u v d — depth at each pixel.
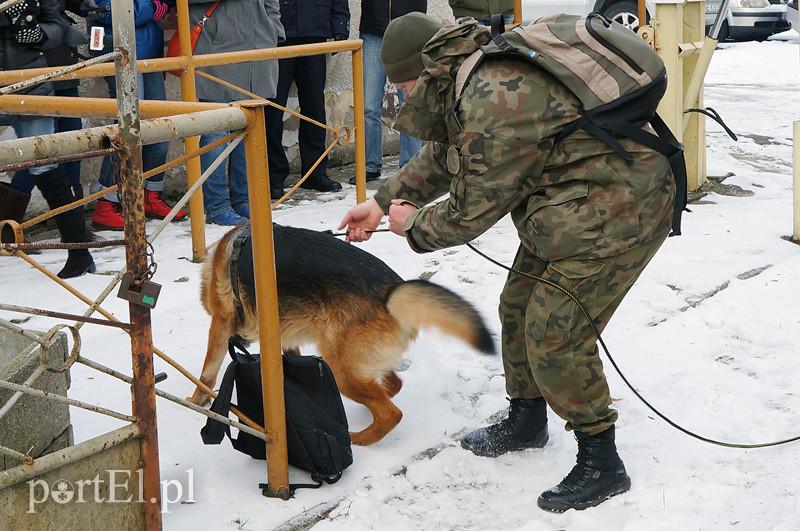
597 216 2.80
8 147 2.12
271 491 3.15
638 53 2.79
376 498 3.16
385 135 9.48
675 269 5.45
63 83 5.60
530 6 11.53
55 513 2.35
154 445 2.55
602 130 2.75
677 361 4.23
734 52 18.11
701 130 7.38
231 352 3.31
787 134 10.15
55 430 3.07
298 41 7.59
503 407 3.84
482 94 2.71
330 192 7.79
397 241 6.20
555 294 2.91
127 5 2.28
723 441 3.49
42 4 5.38
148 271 2.44
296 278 3.53
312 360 3.24
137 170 2.37
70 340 4.55
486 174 2.74
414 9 7.81
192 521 2.99
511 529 2.97
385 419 3.50
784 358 4.19
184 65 5.35
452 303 3.32
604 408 3.05
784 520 2.91
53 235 6.75
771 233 6.16
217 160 2.78
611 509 3.05
